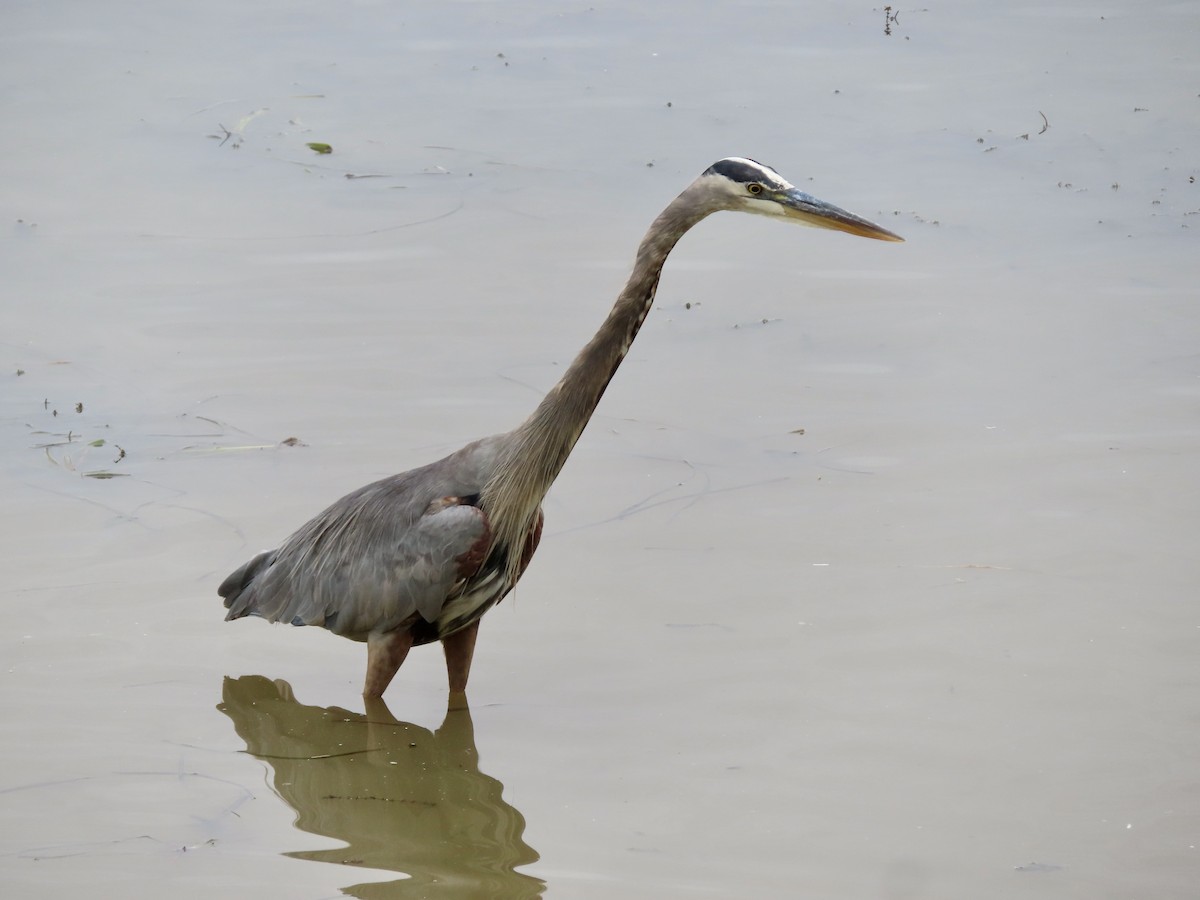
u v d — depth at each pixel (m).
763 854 8.36
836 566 11.55
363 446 13.36
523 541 10.17
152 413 13.98
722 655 10.50
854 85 22.73
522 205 18.59
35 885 8.11
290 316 15.90
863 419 13.82
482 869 8.29
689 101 21.97
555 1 27.25
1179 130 20.81
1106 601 10.91
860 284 16.69
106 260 17.30
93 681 10.23
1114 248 17.25
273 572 10.62
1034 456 13.02
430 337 15.42
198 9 26.98
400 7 26.98
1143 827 8.52
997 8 26.84
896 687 10.03
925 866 8.20
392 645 10.07
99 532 12.08
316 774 9.36
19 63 24.05
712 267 17.30
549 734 9.70
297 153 20.42
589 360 9.86
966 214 18.23
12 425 13.75
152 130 21.30
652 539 12.05
